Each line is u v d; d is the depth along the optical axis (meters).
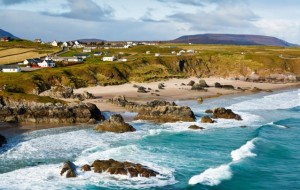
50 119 65.31
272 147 52.97
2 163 42.56
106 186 36.44
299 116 80.00
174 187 36.88
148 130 61.44
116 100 86.19
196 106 87.81
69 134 56.97
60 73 112.88
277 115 80.50
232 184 38.09
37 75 106.94
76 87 111.12
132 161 44.19
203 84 126.69
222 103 93.88
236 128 65.06
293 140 57.59
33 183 36.69
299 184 38.91
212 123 68.56
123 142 53.16
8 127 60.75
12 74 106.75
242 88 128.62
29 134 56.38
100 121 67.56
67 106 66.88
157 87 119.94
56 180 37.53
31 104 68.69
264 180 39.81
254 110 85.88
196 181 38.06
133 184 37.09
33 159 44.25
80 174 38.94
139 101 91.12
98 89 110.56
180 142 54.09
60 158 44.84
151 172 39.56
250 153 49.34
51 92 91.38
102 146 50.72
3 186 35.75
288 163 45.88
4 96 70.19
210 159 46.34
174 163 44.22
